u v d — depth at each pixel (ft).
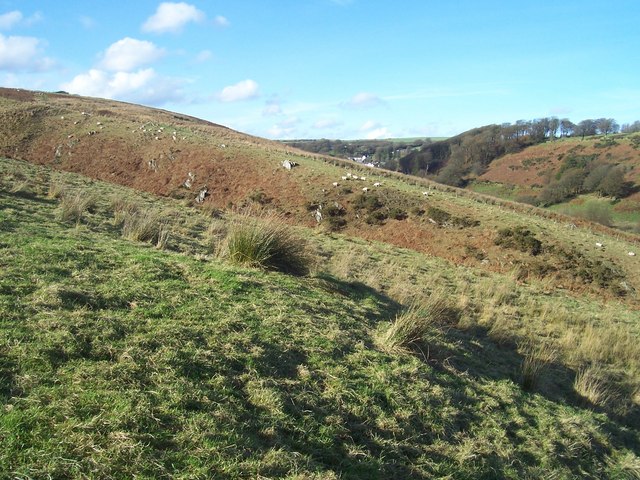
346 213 79.56
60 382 10.67
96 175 97.19
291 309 18.45
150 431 9.89
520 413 16.88
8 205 27.55
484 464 13.10
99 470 8.52
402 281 33.81
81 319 13.46
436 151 329.93
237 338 14.85
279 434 11.33
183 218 40.16
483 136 321.52
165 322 14.70
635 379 25.64
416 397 14.83
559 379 22.50
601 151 263.08
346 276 28.60
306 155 143.23
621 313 45.16
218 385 12.26
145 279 18.01
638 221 172.86
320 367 14.85
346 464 11.21
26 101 151.02
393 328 18.67
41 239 20.54
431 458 12.56
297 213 79.51
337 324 18.44
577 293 52.75
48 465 8.34
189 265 20.92
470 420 15.11
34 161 102.32
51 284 15.34
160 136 114.11
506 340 25.57
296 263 25.43
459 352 20.68
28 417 9.29
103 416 9.84
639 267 62.18
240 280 19.97
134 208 36.68
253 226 25.44
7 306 13.32
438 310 26.03
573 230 81.25
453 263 53.93
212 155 102.27
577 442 16.26
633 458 16.74
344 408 13.20
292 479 9.78
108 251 20.77
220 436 10.34
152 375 11.75
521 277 55.93
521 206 114.62
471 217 75.97
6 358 10.97
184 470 9.17
